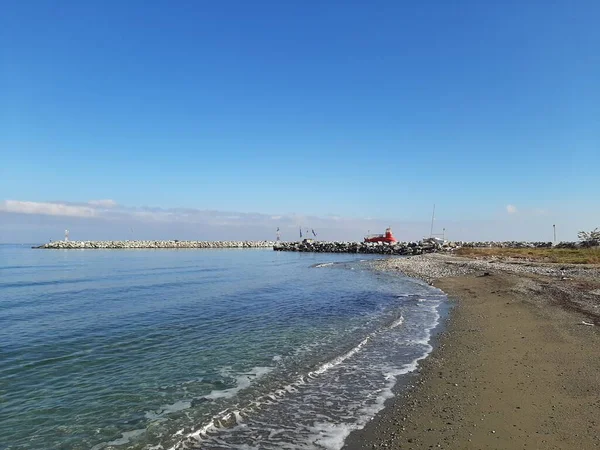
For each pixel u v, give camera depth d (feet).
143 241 479.00
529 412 28.37
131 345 51.83
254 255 341.00
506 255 218.79
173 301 87.51
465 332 55.21
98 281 128.67
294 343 52.90
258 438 27.20
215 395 35.27
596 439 23.97
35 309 77.10
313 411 31.35
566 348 43.39
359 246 373.40
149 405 33.27
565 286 87.61
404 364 42.52
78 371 41.91
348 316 71.36
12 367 43.04
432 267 168.76
